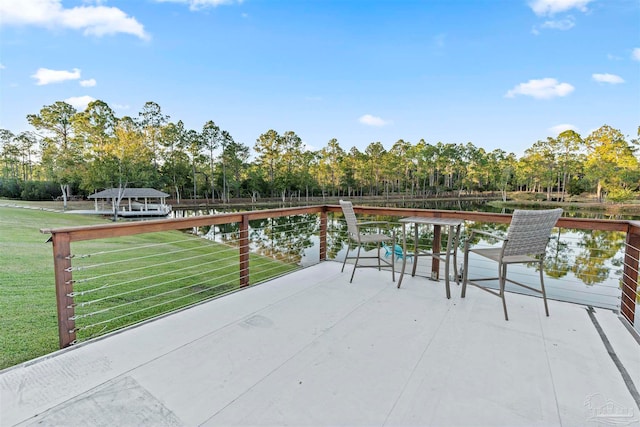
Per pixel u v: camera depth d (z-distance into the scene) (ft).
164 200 135.64
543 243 8.18
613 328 7.48
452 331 7.30
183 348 6.53
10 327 13.88
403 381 5.45
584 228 9.11
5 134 143.74
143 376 5.58
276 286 10.52
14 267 25.84
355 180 165.99
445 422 4.51
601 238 50.01
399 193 178.50
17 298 18.19
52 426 4.42
